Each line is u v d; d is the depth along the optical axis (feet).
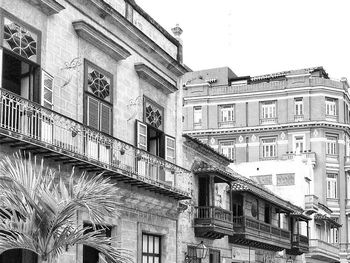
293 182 146.61
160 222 70.28
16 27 48.73
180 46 80.12
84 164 51.31
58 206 34.65
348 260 187.93
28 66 50.29
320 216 153.79
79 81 56.95
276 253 120.47
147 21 71.72
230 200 92.32
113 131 62.08
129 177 57.72
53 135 49.39
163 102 74.59
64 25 55.16
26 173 36.24
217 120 200.13
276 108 195.62
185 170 73.51
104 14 61.11
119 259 38.45
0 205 35.96
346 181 194.39
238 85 200.75
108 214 38.19
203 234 84.58
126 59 65.67
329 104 194.18
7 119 44.98
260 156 194.29
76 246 53.06
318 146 190.29
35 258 48.06
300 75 194.18
